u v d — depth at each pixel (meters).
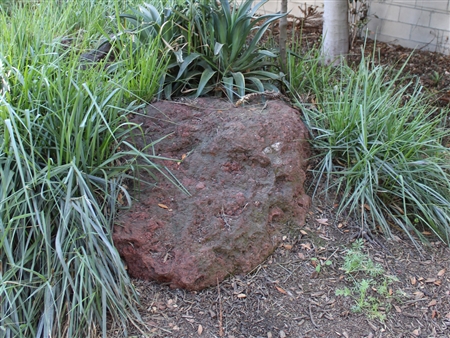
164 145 3.40
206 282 2.98
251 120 3.47
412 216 3.57
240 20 3.81
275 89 4.02
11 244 2.62
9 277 2.60
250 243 3.11
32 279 2.69
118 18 3.74
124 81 3.30
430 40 5.72
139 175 3.21
